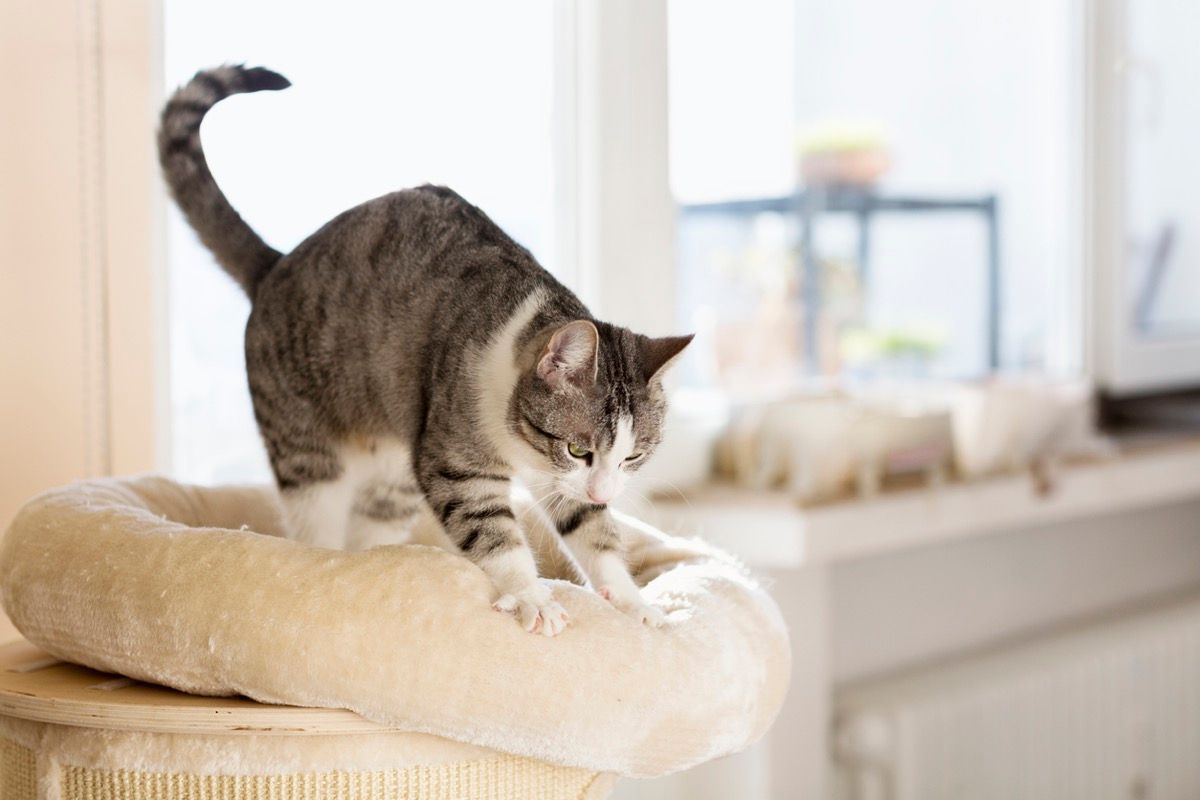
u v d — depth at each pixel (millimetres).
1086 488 2455
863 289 2660
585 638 1087
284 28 1797
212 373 1802
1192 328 3094
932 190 2742
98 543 1140
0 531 1547
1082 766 2529
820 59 2537
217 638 1053
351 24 1858
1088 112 2811
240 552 1094
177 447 1777
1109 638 2656
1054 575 2844
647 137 2107
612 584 1261
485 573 1191
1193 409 3076
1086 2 2783
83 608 1116
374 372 1356
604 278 2080
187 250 1756
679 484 2156
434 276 1336
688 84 2301
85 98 1584
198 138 1455
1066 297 2904
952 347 2797
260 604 1051
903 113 2680
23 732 1133
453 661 1043
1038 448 2445
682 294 2332
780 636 1241
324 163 1846
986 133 2807
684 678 1104
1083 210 2840
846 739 2260
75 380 1602
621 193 2086
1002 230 2850
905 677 2457
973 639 2684
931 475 2217
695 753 1130
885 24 2629
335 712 1055
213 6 1736
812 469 2115
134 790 1074
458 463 1264
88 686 1134
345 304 1359
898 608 2527
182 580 1080
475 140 2010
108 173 1606
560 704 1056
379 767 1076
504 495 1297
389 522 1556
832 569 2391
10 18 1523
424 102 1944
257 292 1440
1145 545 3061
